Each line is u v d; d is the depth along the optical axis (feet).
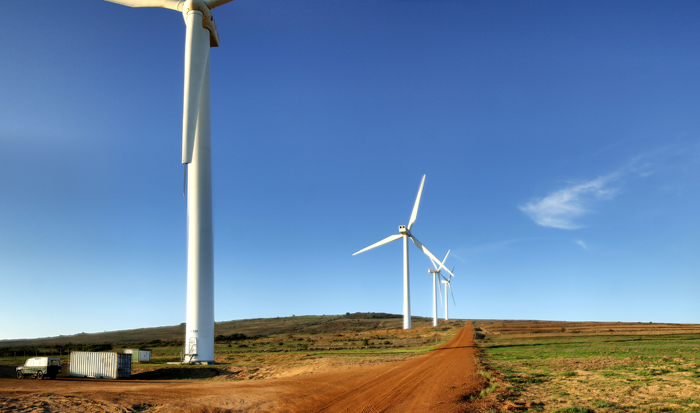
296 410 75.41
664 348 200.85
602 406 70.18
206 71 196.13
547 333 393.29
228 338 522.47
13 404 82.74
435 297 551.18
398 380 110.83
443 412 68.85
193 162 188.96
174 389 109.60
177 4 180.65
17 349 378.73
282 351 278.05
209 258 186.19
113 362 161.89
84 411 79.41
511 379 107.04
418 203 396.98
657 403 72.13
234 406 81.35
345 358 191.83
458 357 179.11
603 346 227.20
